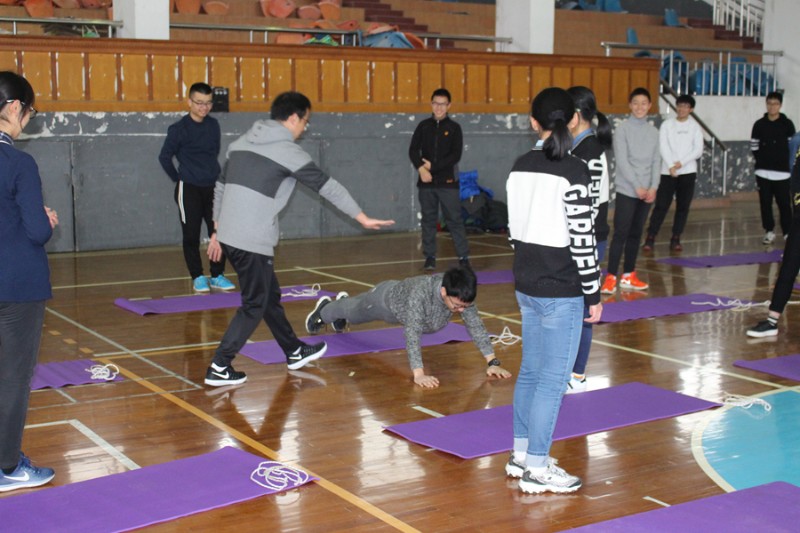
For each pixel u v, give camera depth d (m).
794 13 15.51
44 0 10.80
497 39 12.51
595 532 3.03
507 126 11.94
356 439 4.01
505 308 6.84
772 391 4.75
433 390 4.75
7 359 3.27
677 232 9.84
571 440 3.99
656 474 3.60
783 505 3.23
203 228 10.02
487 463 3.71
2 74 3.18
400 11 13.95
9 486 3.39
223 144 10.06
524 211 3.28
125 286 7.62
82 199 9.45
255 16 12.40
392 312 5.12
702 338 5.93
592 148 4.53
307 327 5.91
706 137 14.48
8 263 3.18
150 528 3.07
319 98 10.70
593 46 15.26
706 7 18.30
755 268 8.75
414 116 11.27
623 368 5.19
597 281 3.18
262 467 3.61
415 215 11.43
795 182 5.70
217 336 5.91
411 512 3.24
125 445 3.92
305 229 10.74
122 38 9.51
